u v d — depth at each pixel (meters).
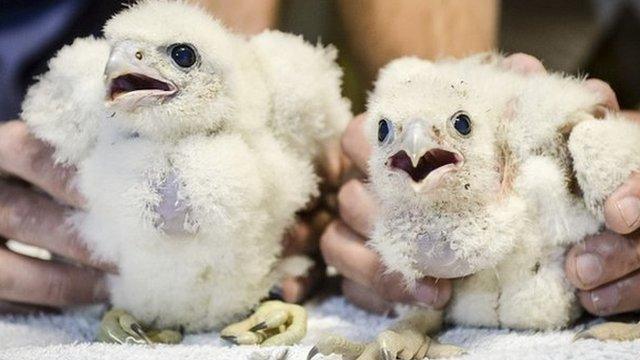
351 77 0.90
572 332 0.63
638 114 0.70
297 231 0.72
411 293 0.65
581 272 0.62
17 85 0.83
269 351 0.59
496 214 0.60
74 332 0.68
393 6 0.88
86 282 0.69
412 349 0.60
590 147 0.60
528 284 0.63
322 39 0.95
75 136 0.65
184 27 0.63
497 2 0.94
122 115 0.62
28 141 0.67
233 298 0.66
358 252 0.68
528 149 0.62
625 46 1.01
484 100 0.62
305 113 0.70
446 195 0.59
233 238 0.63
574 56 0.99
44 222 0.68
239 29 0.77
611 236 0.62
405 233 0.61
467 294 0.64
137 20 0.62
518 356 0.56
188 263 0.63
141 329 0.64
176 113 0.62
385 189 0.60
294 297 0.70
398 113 0.59
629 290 0.63
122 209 0.62
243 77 0.65
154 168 0.62
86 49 0.66
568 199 0.62
